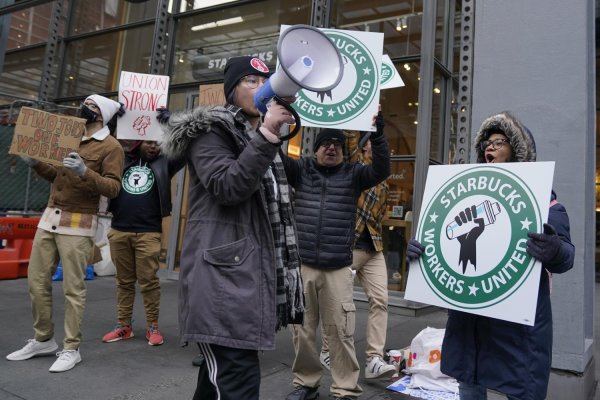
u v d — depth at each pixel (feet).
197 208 5.87
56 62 31.63
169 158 6.12
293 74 4.97
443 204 7.32
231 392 5.47
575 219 10.44
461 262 6.89
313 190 10.55
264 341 5.54
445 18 22.89
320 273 10.19
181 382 11.26
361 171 10.44
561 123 10.73
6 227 22.85
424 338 11.80
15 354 12.09
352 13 23.41
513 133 7.16
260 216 5.94
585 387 10.43
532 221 6.42
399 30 22.26
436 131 22.56
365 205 12.46
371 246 12.44
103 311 17.93
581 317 10.23
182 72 27.40
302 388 10.40
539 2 11.18
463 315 7.03
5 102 33.47
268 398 10.59
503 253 6.55
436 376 11.20
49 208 11.88
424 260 7.28
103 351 13.25
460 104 16.17
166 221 26.45
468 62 16.22
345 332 10.09
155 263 14.25
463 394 7.32
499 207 6.74
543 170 6.50
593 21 12.36
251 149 5.31
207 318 5.43
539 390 6.40
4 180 24.77
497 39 11.58
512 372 6.48
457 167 7.34
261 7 25.39
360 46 9.92
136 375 11.59
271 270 5.84
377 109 9.78
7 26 27.61
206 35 26.84
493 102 11.51
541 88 11.00
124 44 29.50
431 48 20.43
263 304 5.65
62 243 11.71
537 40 11.13
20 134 11.34
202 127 5.73
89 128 12.32
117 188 12.00
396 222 21.47
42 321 12.30
